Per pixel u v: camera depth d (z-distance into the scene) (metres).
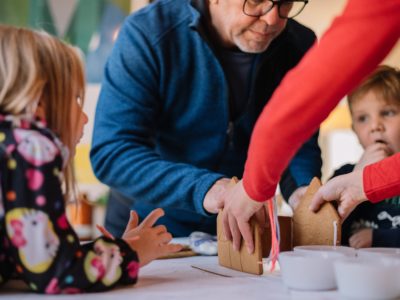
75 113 0.97
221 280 0.97
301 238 1.19
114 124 1.46
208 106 1.53
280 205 1.82
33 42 0.92
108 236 0.97
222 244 1.13
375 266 0.81
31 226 0.80
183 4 1.55
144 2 3.36
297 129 0.78
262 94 1.61
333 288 0.88
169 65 1.49
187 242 1.41
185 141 1.57
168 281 0.96
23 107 0.87
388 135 1.65
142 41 1.49
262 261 1.04
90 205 3.14
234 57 1.53
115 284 0.87
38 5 3.32
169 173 1.31
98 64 3.35
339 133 4.15
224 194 1.10
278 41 1.55
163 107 1.55
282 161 0.84
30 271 0.80
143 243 0.99
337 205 1.16
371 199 1.10
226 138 1.57
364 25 0.69
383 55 0.71
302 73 0.75
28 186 0.81
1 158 0.81
